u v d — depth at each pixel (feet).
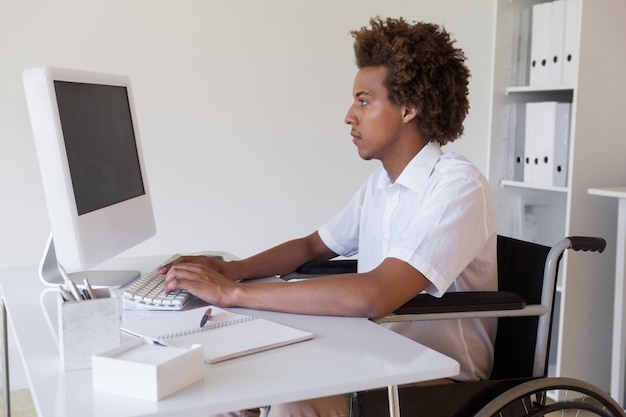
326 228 6.03
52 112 4.42
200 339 3.62
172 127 9.71
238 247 10.27
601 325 9.15
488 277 4.92
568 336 8.93
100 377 3.01
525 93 10.14
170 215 9.84
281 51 10.16
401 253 4.40
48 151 4.46
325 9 10.33
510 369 4.95
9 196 9.01
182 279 4.50
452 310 4.30
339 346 3.61
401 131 4.96
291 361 3.37
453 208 4.58
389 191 5.17
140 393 2.92
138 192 5.74
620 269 8.20
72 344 3.29
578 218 8.87
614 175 9.05
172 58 9.61
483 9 11.38
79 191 4.65
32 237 9.16
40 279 5.40
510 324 4.98
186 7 9.59
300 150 10.44
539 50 9.61
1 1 8.73
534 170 9.67
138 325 3.89
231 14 9.82
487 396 4.33
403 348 3.59
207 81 9.81
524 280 4.95
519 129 9.96
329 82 10.48
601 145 8.93
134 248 9.69
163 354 3.10
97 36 9.22
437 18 11.10
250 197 10.24
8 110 8.89
